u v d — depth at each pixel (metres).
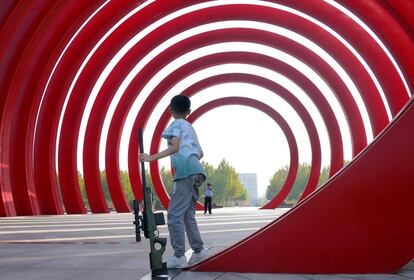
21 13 17.12
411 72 19.61
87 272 4.86
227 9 23.61
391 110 21.97
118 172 28.06
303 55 25.98
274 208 32.69
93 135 26.61
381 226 4.55
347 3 19.41
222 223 14.95
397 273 4.57
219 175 108.12
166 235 9.94
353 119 26.38
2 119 19.58
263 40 25.94
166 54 26.41
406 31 18.81
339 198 4.59
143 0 20.33
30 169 22.25
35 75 20.88
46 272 4.89
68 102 25.05
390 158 4.59
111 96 26.09
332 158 28.61
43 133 23.62
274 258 4.62
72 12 18.89
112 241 8.73
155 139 30.45
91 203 26.84
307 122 30.22
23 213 22.08
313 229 4.59
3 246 7.87
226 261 4.68
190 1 21.78
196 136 5.15
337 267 4.55
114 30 23.11
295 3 21.39
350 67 23.75
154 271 4.66
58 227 13.45
